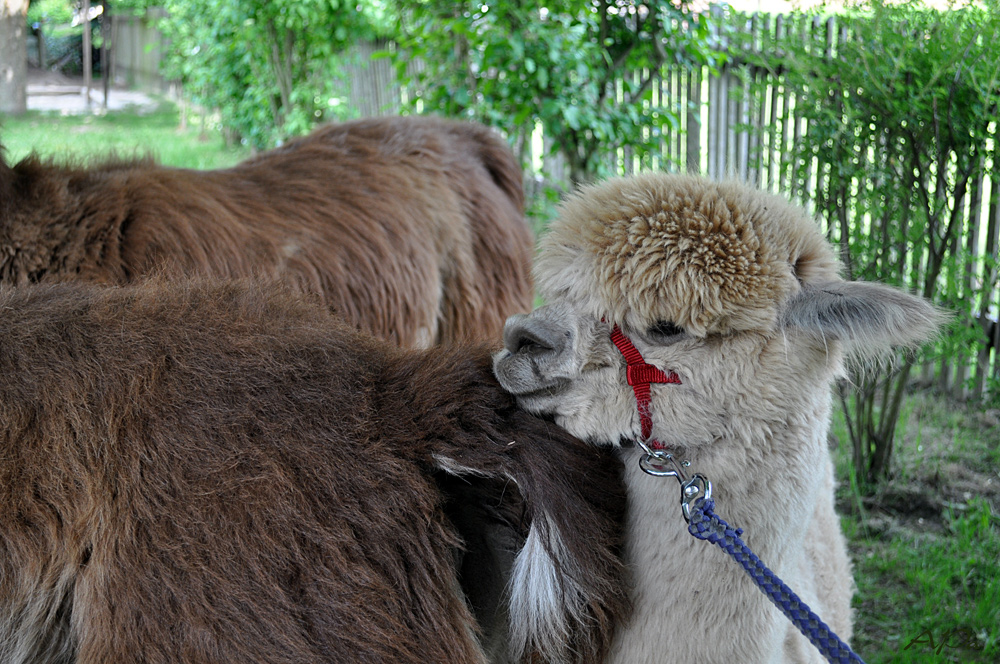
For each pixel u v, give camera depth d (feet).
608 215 6.28
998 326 18.72
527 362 6.32
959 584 13.85
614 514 6.53
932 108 14.07
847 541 15.07
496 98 21.99
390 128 15.97
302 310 7.33
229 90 38.93
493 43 20.53
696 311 5.98
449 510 6.48
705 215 6.08
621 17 22.29
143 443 5.92
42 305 6.71
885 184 14.93
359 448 6.10
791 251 6.26
